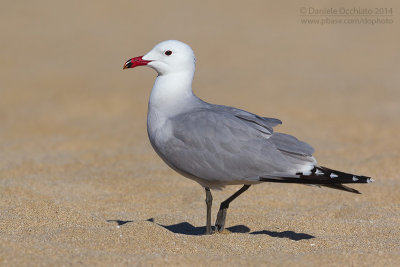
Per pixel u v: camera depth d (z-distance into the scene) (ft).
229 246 25.98
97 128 56.13
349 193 36.76
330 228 30.01
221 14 120.06
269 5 126.41
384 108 62.08
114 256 23.47
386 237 28.27
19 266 22.06
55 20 114.73
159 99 28.99
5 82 73.67
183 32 105.70
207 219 28.78
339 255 24.29
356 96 66.74
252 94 67.10
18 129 55.93
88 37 102.47
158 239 25.77
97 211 33.45
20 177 39.83
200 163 27.27
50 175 40.70
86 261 22.81
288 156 26.61
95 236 25.88
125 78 76.95
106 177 40.32
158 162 44.60
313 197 36.35
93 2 128.06
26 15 117.80
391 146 48.83
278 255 24.66
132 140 51.72
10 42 97.86
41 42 98.63
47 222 29.09
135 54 90.89
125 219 32.14
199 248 25.44
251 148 26.63
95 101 64.85
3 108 63.67
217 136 26.94
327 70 80.94
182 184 38.83
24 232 27.30
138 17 117.80
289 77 76.43
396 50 92.84
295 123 56.18
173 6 126.72
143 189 37.93
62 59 87.76
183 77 29.25
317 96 66.33
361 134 53.26
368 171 41.52
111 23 113.19
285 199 35.99
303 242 26.91
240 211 33.55
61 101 65.16
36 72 79.25
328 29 107.34
